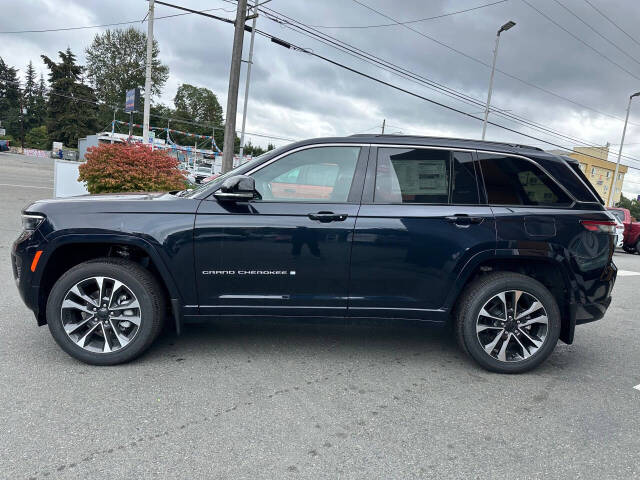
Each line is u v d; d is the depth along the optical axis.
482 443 2.49
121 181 9.32
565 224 3.39
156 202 3.25
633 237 16.25
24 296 3.21
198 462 2.20
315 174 3.38
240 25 13.26
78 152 58.19
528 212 3.38
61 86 71.00
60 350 3.50
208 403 2.79
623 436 2.64
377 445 2.43
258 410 2.74
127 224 3.15
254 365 3.42
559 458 2.38
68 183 11.81
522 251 3.33
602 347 4.35
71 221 3.14
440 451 2.40
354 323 3.43
